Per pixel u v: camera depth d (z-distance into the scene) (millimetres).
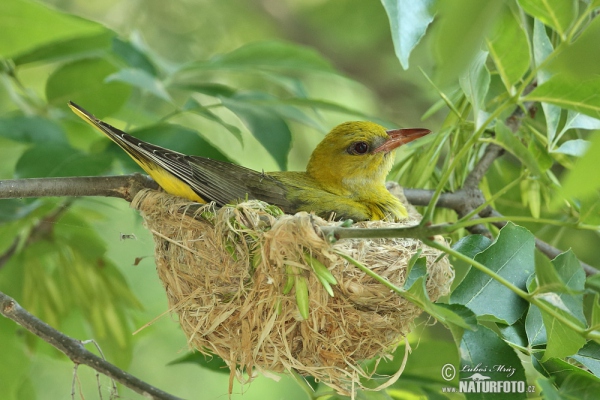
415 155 11195
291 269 7250
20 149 13016
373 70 18547
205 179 8906
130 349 11016
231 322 7844
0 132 9852
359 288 7469
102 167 9289
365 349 7879
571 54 3338
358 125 10633
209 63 10859
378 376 8984
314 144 16672
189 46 16578
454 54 3227
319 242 6664
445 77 3281
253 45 10680
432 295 8188
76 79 10906
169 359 13992
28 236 10805
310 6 18578
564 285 5324
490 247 7309
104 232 12539
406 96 18375
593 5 5270
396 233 5578
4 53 8602
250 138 15234
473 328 5648
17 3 7922
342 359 7785
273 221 7414
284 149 10008
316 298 7395
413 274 7605
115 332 10984
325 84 17609
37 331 7855
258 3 18281
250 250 7605
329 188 10453
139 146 8438
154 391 7680
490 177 11406
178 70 10953
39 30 8383
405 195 10734
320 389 9117
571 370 6695
